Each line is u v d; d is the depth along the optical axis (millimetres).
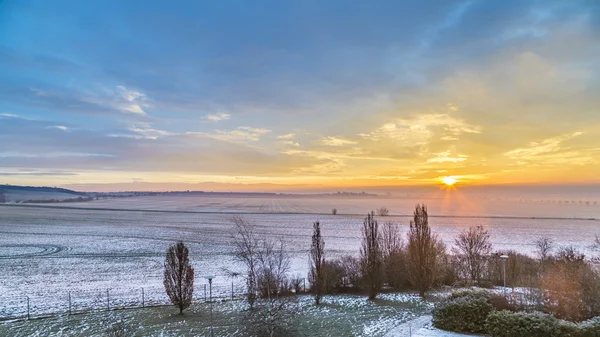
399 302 26312
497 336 17094
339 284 30719
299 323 20750
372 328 19703
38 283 34625
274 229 88938
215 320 21953
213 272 40375
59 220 107875
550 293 20594
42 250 54500
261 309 20969
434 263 29578
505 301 19719
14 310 25109
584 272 23875
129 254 52125
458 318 18734
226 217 129000
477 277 32875
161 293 30828
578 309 19172
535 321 16406
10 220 105375
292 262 45969
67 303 27188
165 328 20375
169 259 24688
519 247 62156
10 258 47812
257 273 31312
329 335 18594
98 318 22672
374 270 27625
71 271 40469
